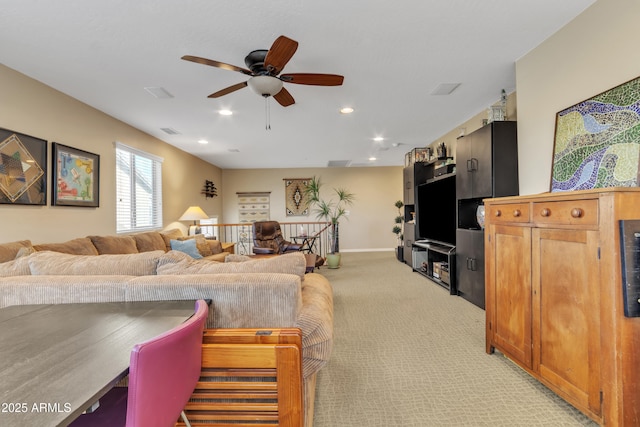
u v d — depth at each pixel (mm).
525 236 1782
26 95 2648
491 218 2129
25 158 2625
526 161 2473
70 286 1325
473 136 3242
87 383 691
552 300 1589
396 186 8359
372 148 5930
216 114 3748
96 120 3504
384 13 1903
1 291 1318
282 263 1468
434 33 2137
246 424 1211
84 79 2746
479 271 3230
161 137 4859
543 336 1654
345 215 8305
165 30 2037
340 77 2205
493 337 2127
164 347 789
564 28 2080
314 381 1673
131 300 1314
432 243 4836
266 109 3592
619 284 1256
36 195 2736
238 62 2471
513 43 2291
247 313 1273
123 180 4078
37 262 1503
